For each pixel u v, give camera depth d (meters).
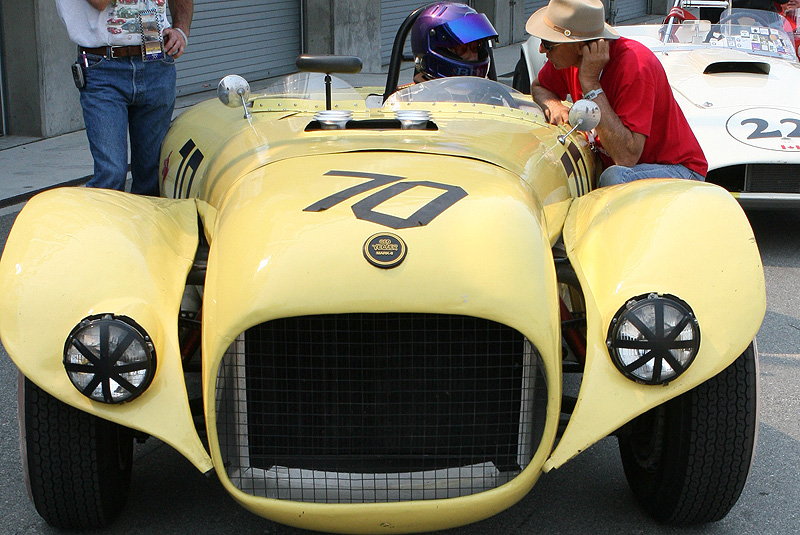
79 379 2.19
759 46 6.65
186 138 3.84
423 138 3.01
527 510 2.75
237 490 2.27
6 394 3.54
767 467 3.02
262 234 2.36
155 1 4.22
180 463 3.01
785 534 2.63
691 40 6.79
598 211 2.73
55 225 2.44
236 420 2.29
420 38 3.89
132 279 2.34
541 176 2.99
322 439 2.33
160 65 4.29
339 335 2.26
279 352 2.28
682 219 2.50
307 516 2.24
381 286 2.18
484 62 3.97
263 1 11.55
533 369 2.30
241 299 2.22
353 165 2.71
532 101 3.87
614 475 2.96
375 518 2.24
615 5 18.70
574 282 2.65
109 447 2.46
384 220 2.33
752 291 2.38
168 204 2.89
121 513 2.70
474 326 2.26
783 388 3.63
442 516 2.26
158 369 2.26
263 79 11.71
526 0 17.20
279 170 2.72
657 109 3.70
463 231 2.33
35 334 2.24
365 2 12.87
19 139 8.04
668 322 2.24
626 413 2.27
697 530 2.64
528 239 2.42
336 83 3.68
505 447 2.35
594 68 3.54
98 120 4.17
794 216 6.23
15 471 2.96
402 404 2.31
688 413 2.43
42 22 7.86
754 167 5.14
